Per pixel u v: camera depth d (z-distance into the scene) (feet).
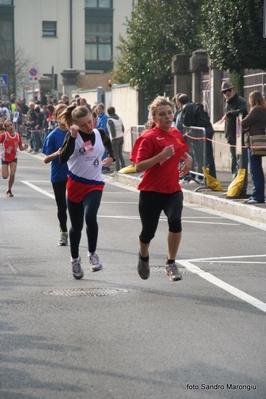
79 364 27.68
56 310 35.58
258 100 68.95
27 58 279.28
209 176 82.53
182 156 39.78
